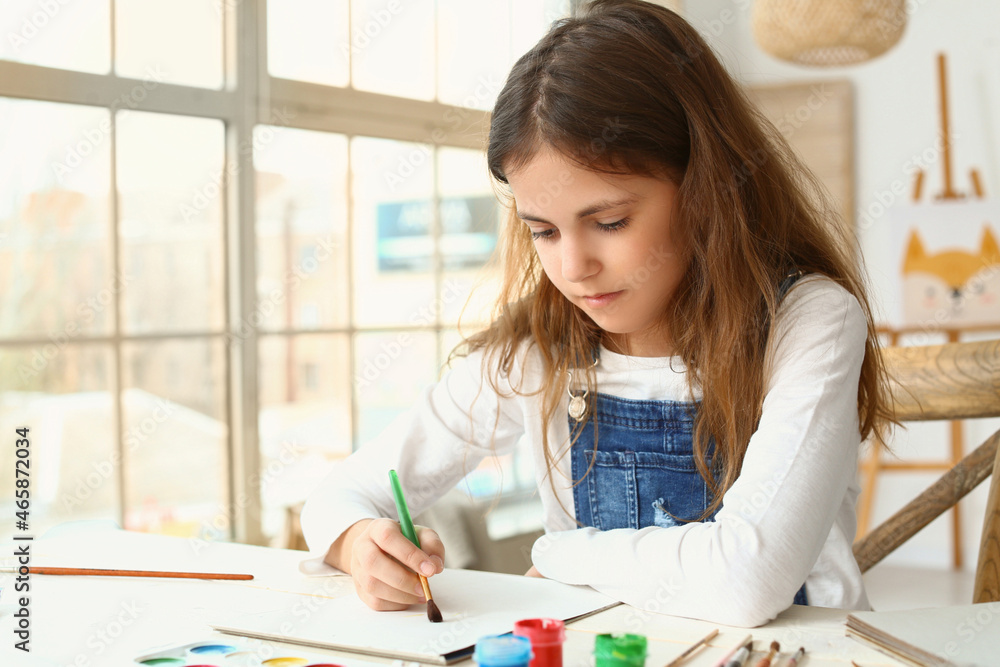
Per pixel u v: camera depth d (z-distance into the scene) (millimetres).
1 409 1696
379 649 583
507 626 635
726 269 823
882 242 3125
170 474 1946
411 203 2355
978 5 2955
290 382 2133
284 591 753
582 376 958
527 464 2557
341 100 2191
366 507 870
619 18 833
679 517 912
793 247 934
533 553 790
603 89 755
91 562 859
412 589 678
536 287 971
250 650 599
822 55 2385
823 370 775
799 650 572
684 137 797
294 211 2123
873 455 2863
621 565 708
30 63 1686
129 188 1849
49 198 1735
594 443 954
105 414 1843
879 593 2650
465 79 2461
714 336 855
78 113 1765
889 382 1043
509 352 976
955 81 3004
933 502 1020
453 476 995
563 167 745
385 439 983
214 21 1958
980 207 2854
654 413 925
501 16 2523
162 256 1914
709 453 894
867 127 3148
